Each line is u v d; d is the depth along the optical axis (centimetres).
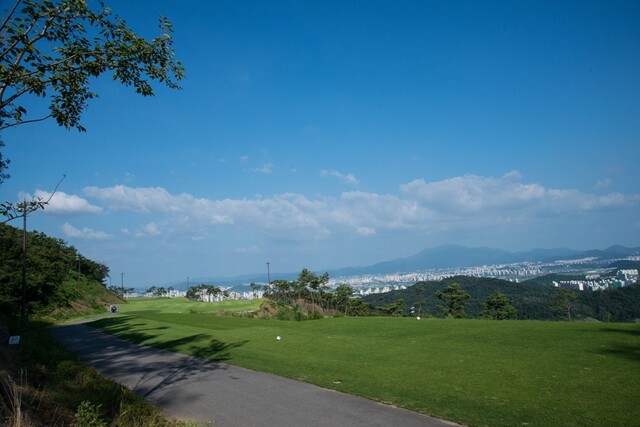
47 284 6053
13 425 663
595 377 1058
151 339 2420
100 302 7656
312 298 7588
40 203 845
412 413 870
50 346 1983
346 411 907
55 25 826
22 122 830
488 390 995
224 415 926
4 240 5506
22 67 768
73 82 874
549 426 757
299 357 1555
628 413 801
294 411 926
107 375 1434
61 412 861
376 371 1252
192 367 1502
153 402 1062
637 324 1959
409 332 2075
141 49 926
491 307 5284
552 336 1689
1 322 2395
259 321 3581
